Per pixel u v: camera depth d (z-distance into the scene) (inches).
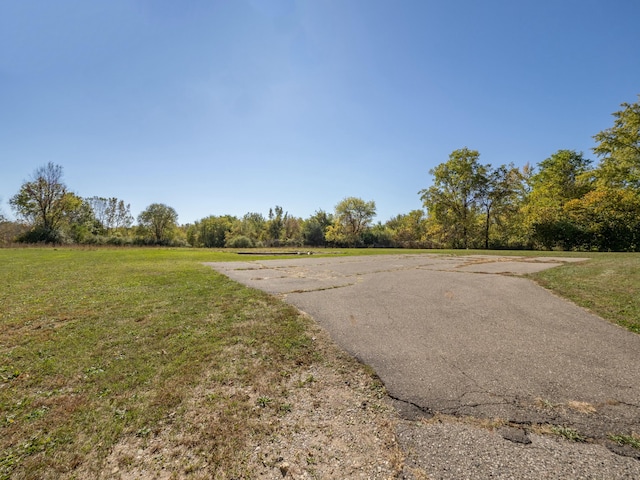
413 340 168.9
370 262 564.7
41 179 1400.1
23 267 479.5
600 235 890.7
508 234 1168.2
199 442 91.7
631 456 82.1
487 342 163.8
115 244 1535.4
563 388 117.3
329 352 155.8
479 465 80.5
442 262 554.3
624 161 892.6
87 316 216.8
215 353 154.6
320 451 88.0
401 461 83.0
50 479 78.7
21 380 129.6
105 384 125.2
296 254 864.3
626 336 167.2
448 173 1282.0
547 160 1309.1
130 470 81.5
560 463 80.3
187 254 823.7
